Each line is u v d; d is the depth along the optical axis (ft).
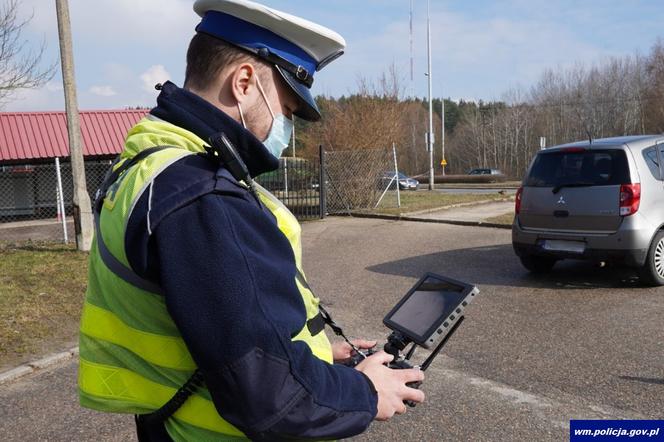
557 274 24.90
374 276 26.27
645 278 21.68
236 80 4.15
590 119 168.14
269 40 4.20
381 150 54.29
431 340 4.96
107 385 3.93
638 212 21.11
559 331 17.06
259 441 3.47
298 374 3.51
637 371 13.87
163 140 4.00
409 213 49.32
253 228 3.67
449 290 5.30
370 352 5.34
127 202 3.68
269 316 3.47
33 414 12.68
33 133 59.77
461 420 11.64
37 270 26.63
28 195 58.70
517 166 189.98
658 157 22.31
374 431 11.26
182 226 3.44
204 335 3.30
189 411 3.81
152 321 3.74
